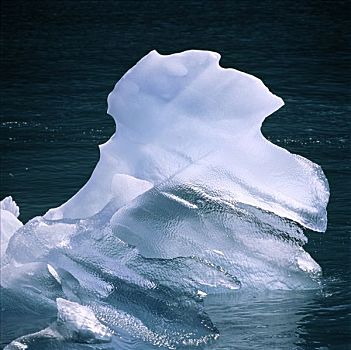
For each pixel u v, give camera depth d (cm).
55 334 2762
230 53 8794
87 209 3136
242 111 3152
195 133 3162
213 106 3152
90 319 2772
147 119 3162
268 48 9031
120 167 3166
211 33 10181
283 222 3195
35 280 3050
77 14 12288
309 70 7762
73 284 3045
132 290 3034
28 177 4566
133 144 3169
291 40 9538
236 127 3159
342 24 10719
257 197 3203
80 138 5416
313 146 5141
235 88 3155
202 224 3177
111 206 3100
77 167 4766
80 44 9506
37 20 11688
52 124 5806
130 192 3080
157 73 3177
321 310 2922
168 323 2842
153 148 3166
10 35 10275
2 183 4447
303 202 3203
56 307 3012
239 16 11719
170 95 3159
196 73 3170
